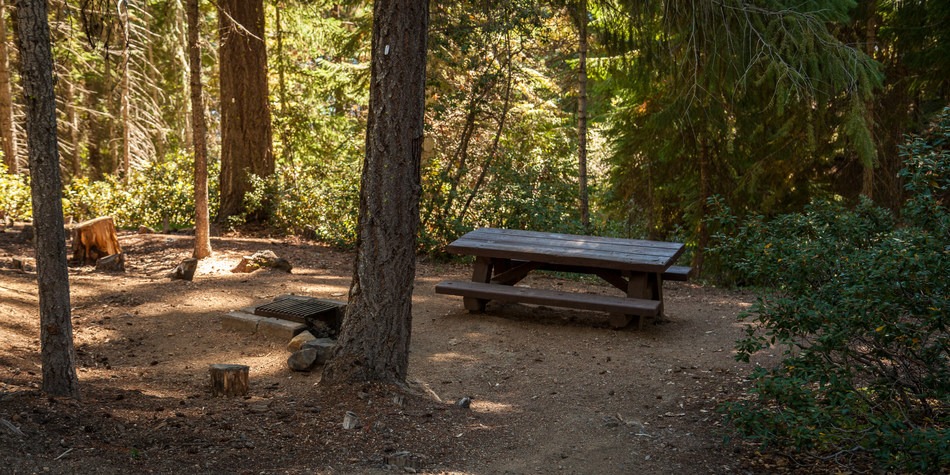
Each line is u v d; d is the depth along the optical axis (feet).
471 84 47.83
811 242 18.12
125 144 73.97
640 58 45.11
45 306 15.80
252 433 15.46
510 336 25.25
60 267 15.78
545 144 59.98
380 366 18.43
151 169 57.06
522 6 43.62
